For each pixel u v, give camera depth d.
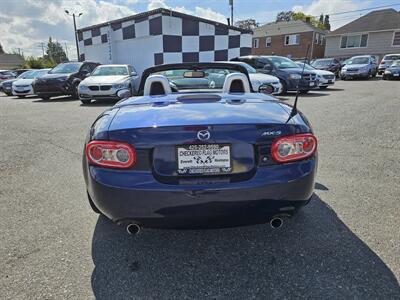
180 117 1.86
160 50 12.83
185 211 1.72
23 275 1.85
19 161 4.08
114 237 2.26
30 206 2.77
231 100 2.32
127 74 9.95
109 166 1.77
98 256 2.04
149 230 2.34
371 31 31.05
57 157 4.25
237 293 1.70
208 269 1.90
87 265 1.95
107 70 10.09
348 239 2.16
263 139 1.75
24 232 2.33
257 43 39.66
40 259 2.01
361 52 32.34
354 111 7.28
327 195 2.84
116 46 14.86
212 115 1.88
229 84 2.92
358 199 2.76
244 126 1.75
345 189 2.97
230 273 1.86
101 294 1.70
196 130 1.72
